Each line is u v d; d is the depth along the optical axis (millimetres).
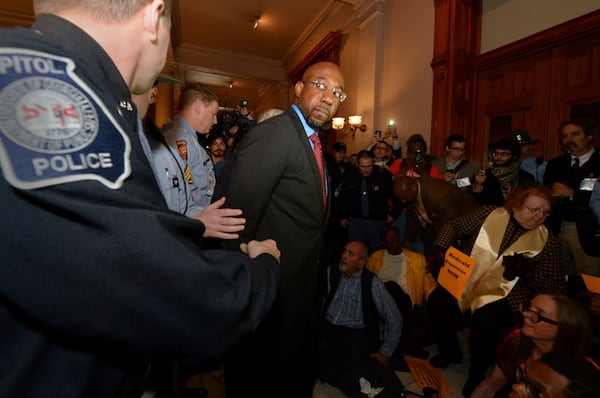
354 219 3121
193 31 7074
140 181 364
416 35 3963
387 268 2322
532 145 2961
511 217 1655
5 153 276
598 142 2537
